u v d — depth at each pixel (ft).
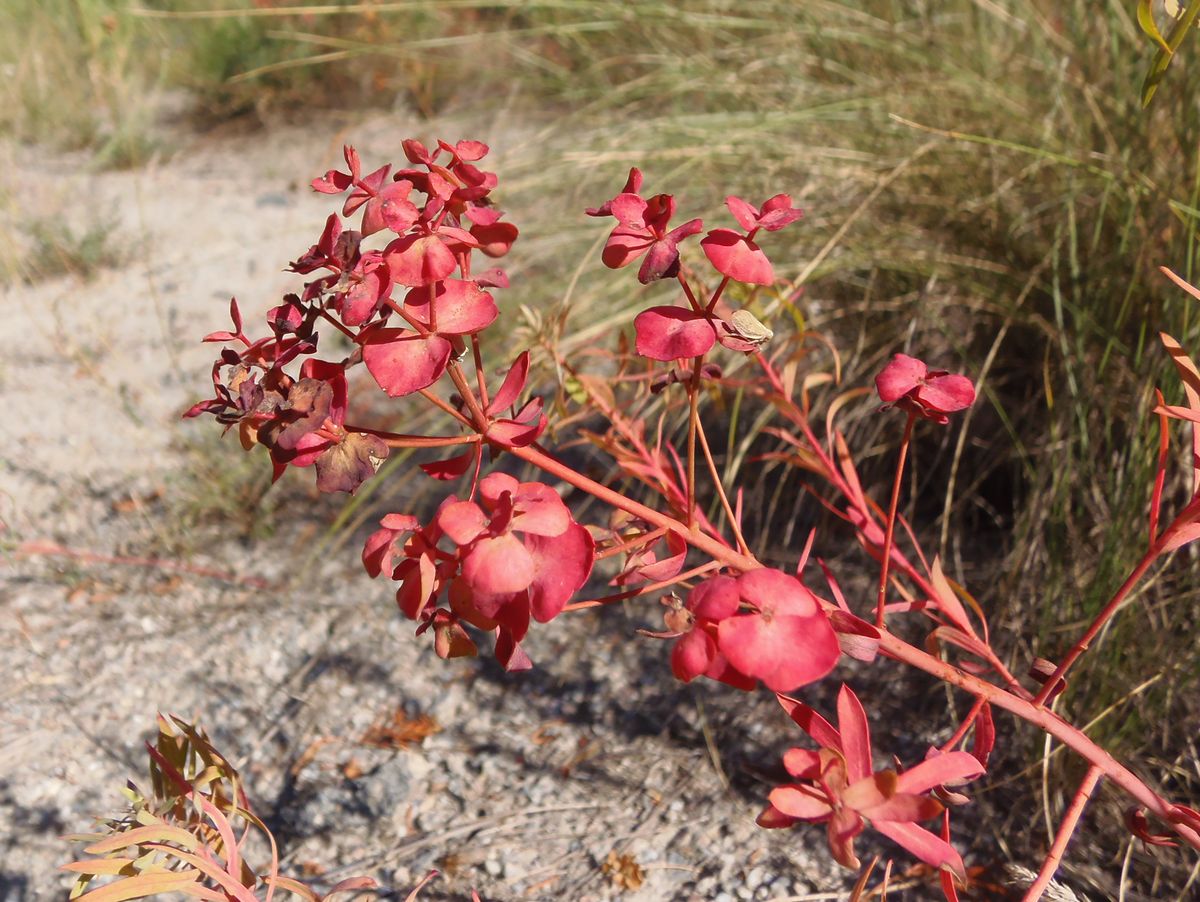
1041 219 1.51
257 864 1.16
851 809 0.56
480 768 1.26
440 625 0.60
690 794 1.19
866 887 1.06
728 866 1.10
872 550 0.90
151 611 1.54
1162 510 1.18
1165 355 1.17
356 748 1.30
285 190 2.91
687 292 0.60
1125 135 1.45
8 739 1.33
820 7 1.85
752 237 0.58
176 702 1.38
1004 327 1.32
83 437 1.94
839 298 1.61
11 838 1.20
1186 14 0.65
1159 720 1.12
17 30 3.63
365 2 3.02
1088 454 1.28
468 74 2.98
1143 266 1.32
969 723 0.70
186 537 1.66
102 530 1.71
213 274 2.47
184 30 3.58
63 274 2.56
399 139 2.88
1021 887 1.03
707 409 1.59
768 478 1.54
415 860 1.14
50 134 3.38
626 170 1.80
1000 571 1.32
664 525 0.66
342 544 1.64
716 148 1.66
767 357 1.20
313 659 1.44
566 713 1.32
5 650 1.48
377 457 0.58
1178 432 1.18
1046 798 1.03
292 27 3.42
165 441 1.91
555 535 0.55
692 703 1.31
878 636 0.64
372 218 0.57
